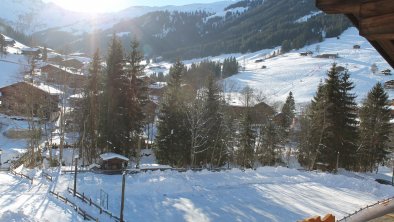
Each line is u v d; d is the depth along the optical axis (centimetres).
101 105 5362
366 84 12900
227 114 5972
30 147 5397
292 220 3019
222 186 3888
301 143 6125
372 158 6000
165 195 3484
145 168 4272
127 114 5322
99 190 3472
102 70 5581
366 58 17838
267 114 6656
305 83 13775
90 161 5294
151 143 6209
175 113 5206
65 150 5966
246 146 5666
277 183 4175
